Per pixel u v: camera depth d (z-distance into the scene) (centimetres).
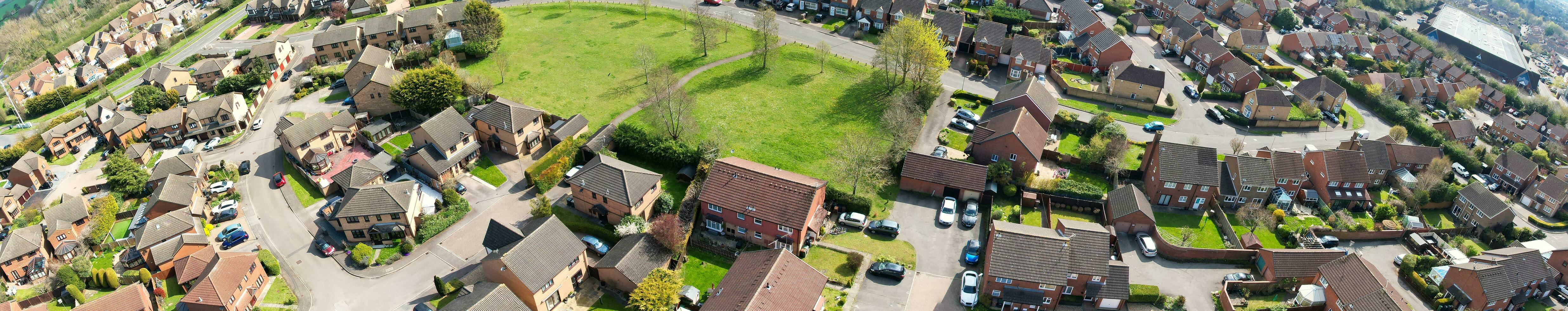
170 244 8769
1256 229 9131
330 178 10225
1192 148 9462
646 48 13275
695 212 8606
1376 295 7144
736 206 8175
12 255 9006
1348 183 10062
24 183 11425
